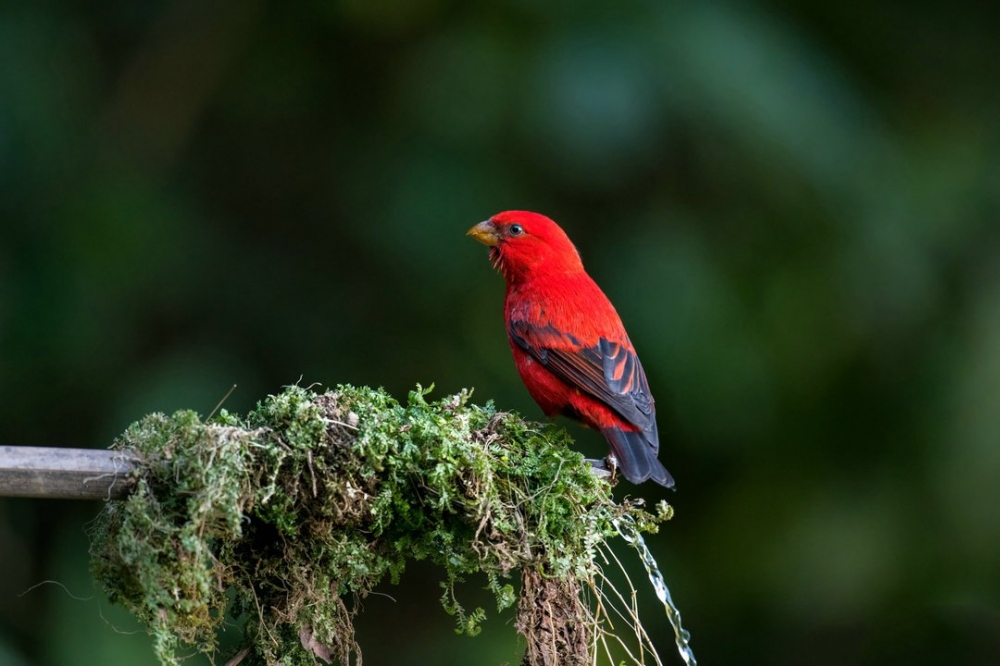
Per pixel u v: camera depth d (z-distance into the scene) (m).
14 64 12.23
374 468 6.06
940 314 12.55
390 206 12.23
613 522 6.72
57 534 11.37
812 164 11.63
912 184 12.56
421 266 12.23
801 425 12.72
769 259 12.37
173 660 5.80
